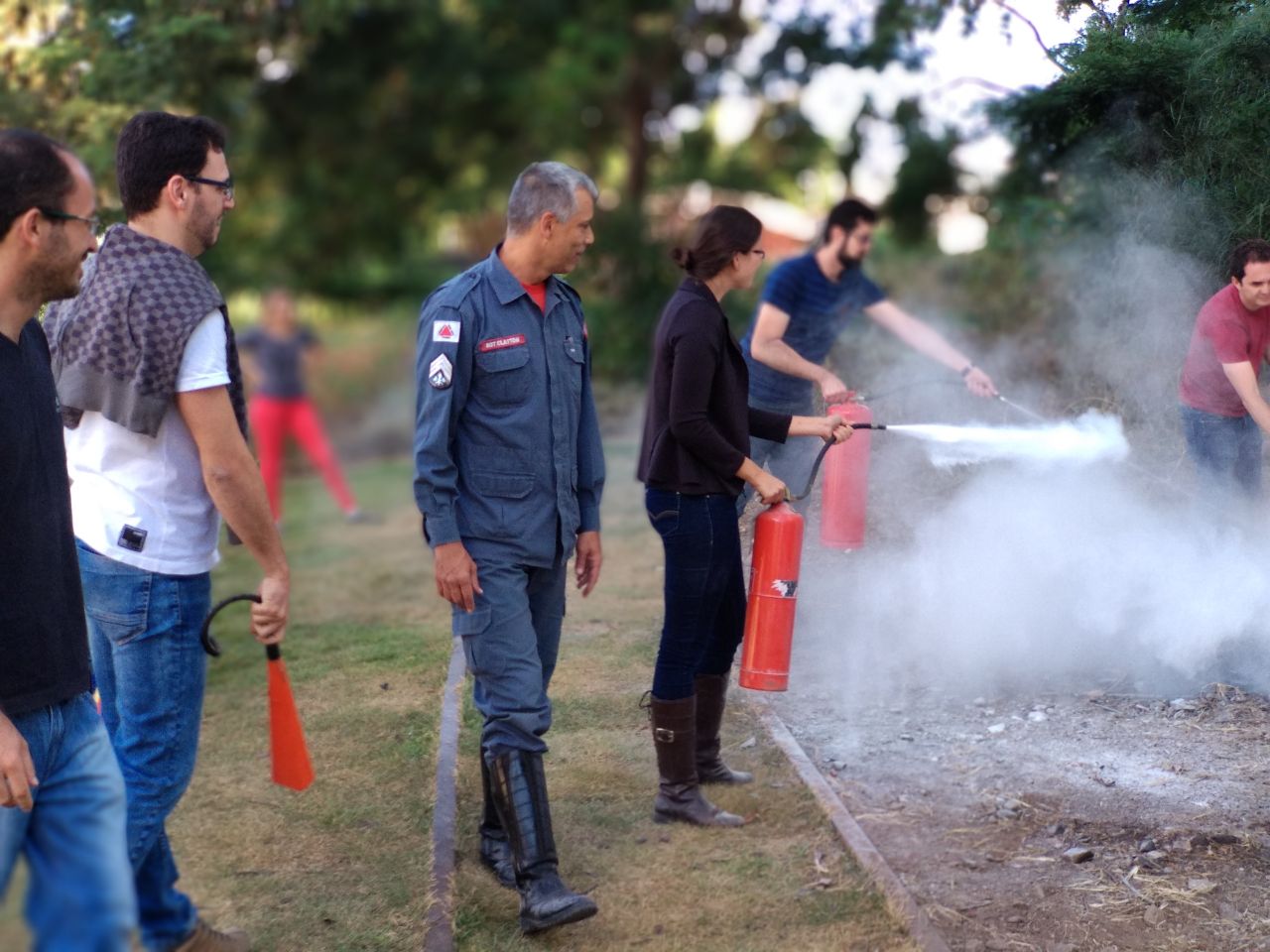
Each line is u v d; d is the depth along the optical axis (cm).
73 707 261
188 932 320
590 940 331
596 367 1526
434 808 400
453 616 351
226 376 296
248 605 686
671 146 2084
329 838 390
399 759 443
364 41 1897
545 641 370
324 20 995
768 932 329
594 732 454
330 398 1983
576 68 1847
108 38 749
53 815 256
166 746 308
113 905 256
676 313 375
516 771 338
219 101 1009
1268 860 351
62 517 258
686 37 1848
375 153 2148
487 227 2627
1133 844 362
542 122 2077
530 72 2033
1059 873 349
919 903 336
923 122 1112
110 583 302
